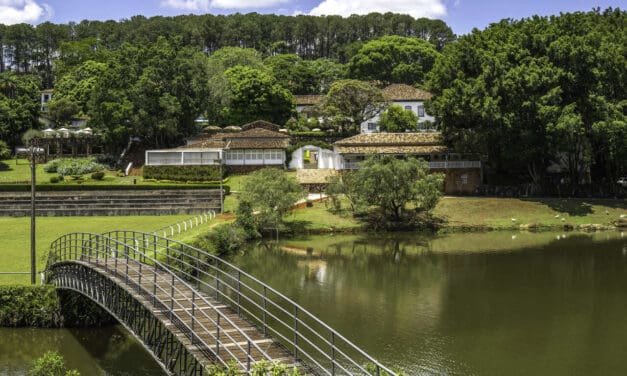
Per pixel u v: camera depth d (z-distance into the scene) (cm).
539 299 4306
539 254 5834
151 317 2588
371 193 7194
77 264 3181
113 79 10056
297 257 5759
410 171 7238
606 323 3756
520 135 7712
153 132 10088
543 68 7812
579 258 5638
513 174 9112
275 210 6988
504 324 3731
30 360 3012
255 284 4666
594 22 9338
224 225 6191
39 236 5750
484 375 2958
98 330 3456
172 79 10356
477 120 8081
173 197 7862
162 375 2825
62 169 9250
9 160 10475
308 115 12538
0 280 3897
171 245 4797
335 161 9212
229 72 12556
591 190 8400
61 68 15600
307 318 3816
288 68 15875
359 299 4269
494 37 8862
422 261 5572
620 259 5575
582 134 7694
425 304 4166
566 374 2978
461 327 3666
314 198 8212
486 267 5309
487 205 7900
